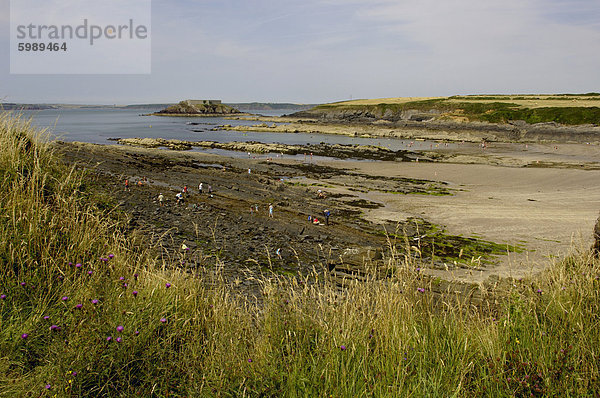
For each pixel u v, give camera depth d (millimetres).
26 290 3928
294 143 75375
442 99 137625
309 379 3148
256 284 9773
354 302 4477
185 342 3686
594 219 22516
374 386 2988
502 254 16922
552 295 4035
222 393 3068
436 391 2900
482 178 39156
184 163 41219
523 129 84875
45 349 3215
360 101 181875
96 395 2910
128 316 3539
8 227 4672
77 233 5234
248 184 31047
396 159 54188
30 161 6758
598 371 3010
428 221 23109
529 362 3188
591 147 66062
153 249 7926
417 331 3719
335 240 18422
